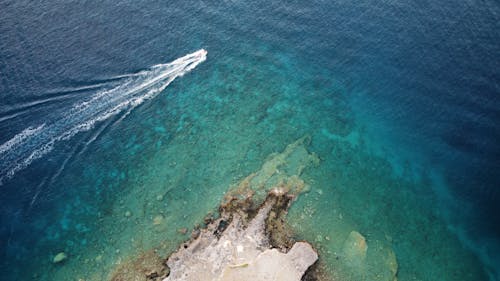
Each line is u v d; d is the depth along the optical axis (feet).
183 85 183.83
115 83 180.96
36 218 142.61
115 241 136.77
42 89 174.81
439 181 155.94
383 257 135.54
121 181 152.56
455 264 135.74
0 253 134.41
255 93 183.01
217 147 162.91
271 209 142.92
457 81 182.29
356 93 183.21
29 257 133.69
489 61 187.93
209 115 174.09
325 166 158.20
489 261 137.28
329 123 172.76
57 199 147.54
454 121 171.01
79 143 161.99
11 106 169.27
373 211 146.92
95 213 144.05
